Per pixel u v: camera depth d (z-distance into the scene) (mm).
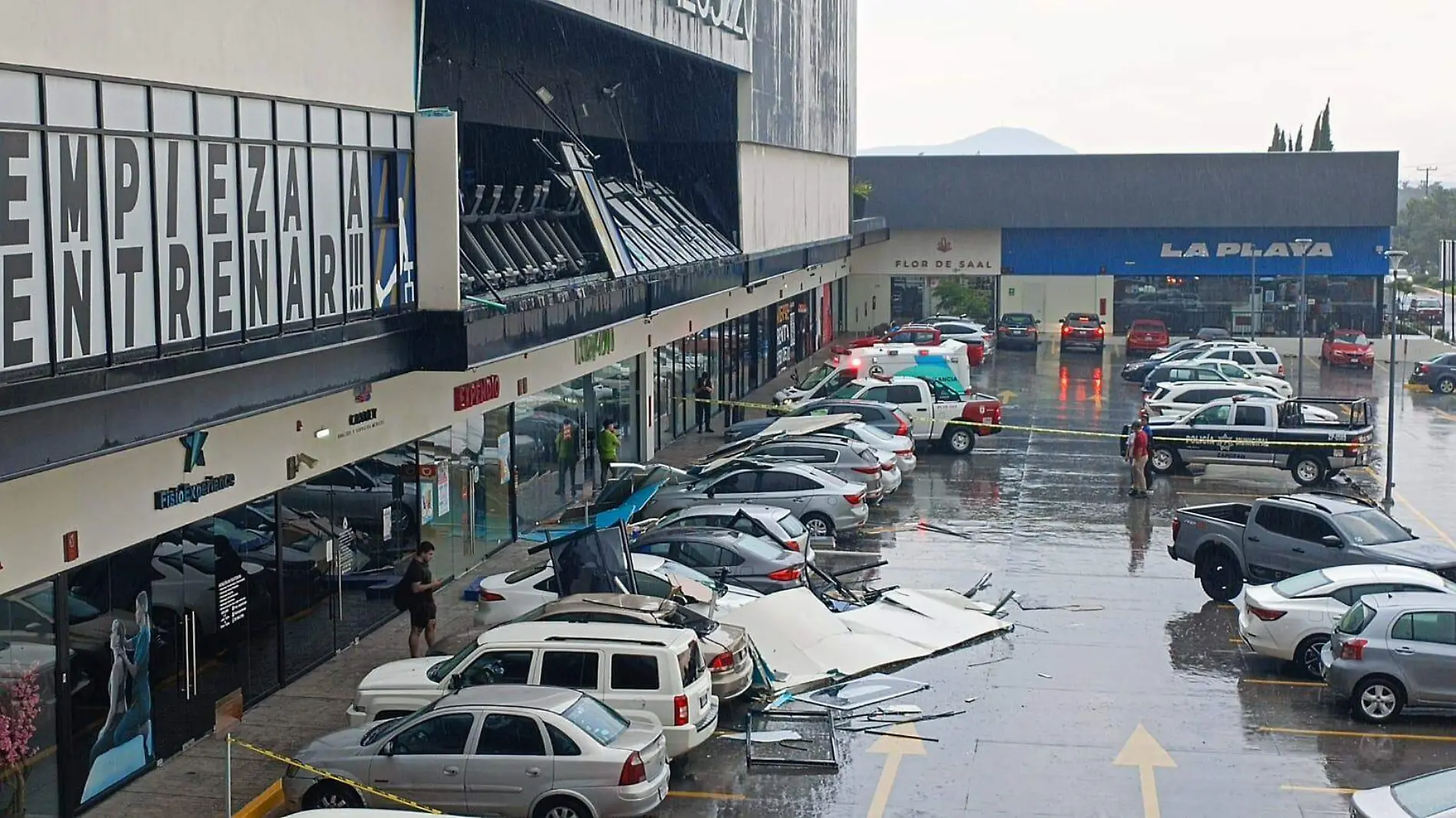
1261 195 69562
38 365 12336
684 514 25250
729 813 16078
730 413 46812
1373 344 68125
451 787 15047
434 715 15281
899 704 19750
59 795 15266
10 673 14547
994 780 17062
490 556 27641
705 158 40688
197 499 17250
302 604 20609
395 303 19359
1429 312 90875
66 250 12727
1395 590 20828
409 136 19797
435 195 19812
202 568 18000
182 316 14484
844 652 21328
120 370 13297
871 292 76062
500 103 30375
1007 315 69875
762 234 43312
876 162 72250
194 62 14742
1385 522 24266
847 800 16469
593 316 26234
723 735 18609
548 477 30938
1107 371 60250
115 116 13508
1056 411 48812
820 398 41000
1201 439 37031
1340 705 19719
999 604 24766
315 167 17344
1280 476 37688
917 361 43344
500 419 28062
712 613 20594
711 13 35219
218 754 17469
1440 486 36062
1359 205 68875
